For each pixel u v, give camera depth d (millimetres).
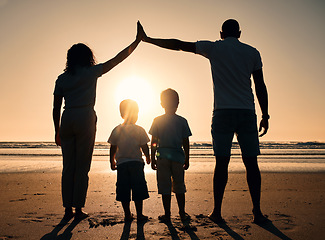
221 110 3045
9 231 2686
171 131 3221
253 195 2969
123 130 3350
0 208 3691
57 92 3355
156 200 4254
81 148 3234
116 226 2855
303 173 8586
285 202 3998
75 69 3297
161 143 3236
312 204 3852
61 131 3266
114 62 3416
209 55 3139
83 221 3057
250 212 3402
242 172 8969
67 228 2791
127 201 3086
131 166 3213
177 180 3146
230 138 3043
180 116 3389
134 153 3275
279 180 6750
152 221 3049
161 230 2703
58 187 5672
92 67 3342
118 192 3127
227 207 3693
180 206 3117
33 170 9805
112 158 3482
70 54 3344
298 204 3854
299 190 5164
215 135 3086
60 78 3359
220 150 3029
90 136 3285
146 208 3705
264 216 3154
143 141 3355
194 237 2467
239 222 2951
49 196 4609
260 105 3156
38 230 2719
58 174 8375
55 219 3137
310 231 2617
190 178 7266
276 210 3477
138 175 3193
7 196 4613
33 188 5535
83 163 3232
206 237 2469
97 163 13570
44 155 21578
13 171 9414
